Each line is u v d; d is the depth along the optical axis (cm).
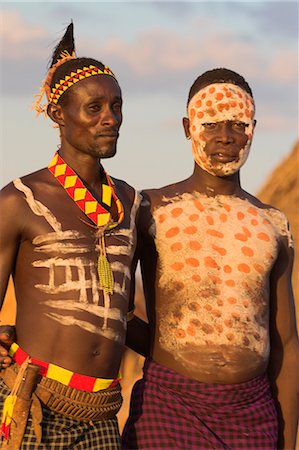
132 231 936
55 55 954
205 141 988
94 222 902
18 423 869
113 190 934
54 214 895
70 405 879
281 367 1014
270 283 1009
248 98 995
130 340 998
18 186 901
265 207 1017
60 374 877
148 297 988
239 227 988
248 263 977
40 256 889
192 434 942
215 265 970
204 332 955
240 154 988
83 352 883
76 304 884
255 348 963
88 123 905
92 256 896
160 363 966
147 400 959
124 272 912
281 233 1009
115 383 907
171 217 983
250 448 954
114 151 916
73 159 920
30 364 877
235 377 955
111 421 908
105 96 909
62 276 885
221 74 998
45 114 941
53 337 881
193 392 948
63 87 915
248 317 965
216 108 984
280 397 1012
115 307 898
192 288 964
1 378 891
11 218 892
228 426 949
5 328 896
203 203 992
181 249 972
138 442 957
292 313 1016
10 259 896
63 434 880
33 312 888
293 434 1012
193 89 1006
